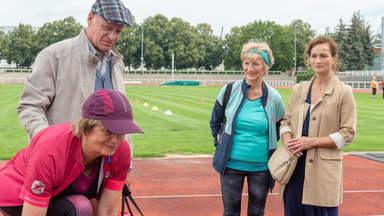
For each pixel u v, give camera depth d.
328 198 2.96
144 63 80.50
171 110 17.28
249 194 3.44
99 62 2.94
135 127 2.02
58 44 2.85
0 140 9.40
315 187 2.99
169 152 8.47
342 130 2.95
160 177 6.36
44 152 2.07
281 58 75.88
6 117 13.88
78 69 2.81
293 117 3.18
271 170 3.16
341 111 2.98
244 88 3.40
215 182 6.09
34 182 2.07
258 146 3.37
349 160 7.93
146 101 22.31
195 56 78.25
